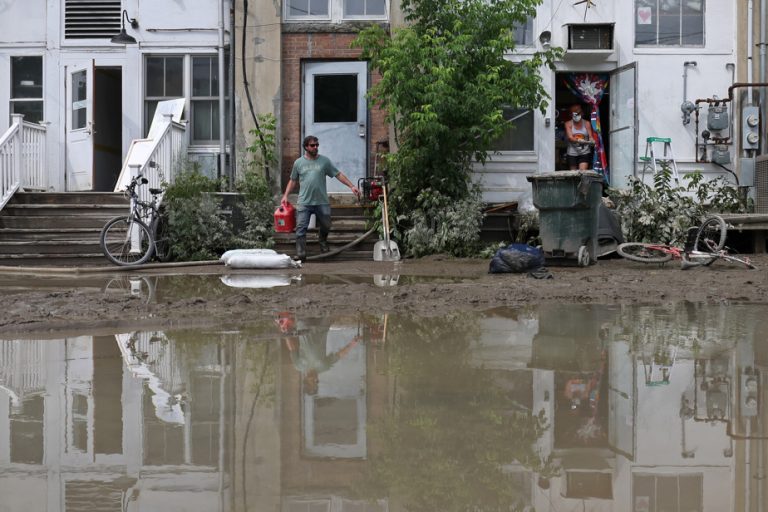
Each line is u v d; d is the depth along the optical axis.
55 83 16.00
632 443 2.73
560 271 10.27
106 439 2.83
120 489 2.30
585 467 2.47
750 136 14.51
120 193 14.27
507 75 13.41
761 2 14.62
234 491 2.28
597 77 15.20
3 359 4.38
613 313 6.21
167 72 15.96
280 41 15.06
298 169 13.03
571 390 3.55
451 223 12.94
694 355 4.39
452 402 3.34
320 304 6.70
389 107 12.75
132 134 15.87
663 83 14.92
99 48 15.92
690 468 2.46
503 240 14.18
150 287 8.53
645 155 14.84
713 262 10.98
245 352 4.57
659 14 14.89
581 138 14.78
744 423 2.99
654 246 11.15
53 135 16.00
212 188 13.69
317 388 3.62
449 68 12.43
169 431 2.92
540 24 14.89
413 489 2.28
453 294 7.29
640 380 3.76
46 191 15.23
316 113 15.41
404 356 4.41
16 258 12.72
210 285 8.76
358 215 14.43
